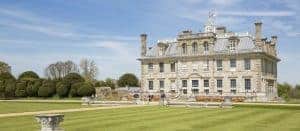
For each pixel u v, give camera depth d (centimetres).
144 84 9819
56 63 15662
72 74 10812
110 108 5372
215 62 8962
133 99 8444
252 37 8788
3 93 11150
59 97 10412
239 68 8650
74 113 4288
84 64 15262
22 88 11006
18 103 7412
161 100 7100
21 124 3042
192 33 9225
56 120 1981
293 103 6519
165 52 9656
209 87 8988
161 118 3559
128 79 14575
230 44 8856
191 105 6053
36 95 10931
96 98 8869
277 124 2998
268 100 7931
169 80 9475
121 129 2680
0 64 13588
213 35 9031
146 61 9825
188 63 9256
